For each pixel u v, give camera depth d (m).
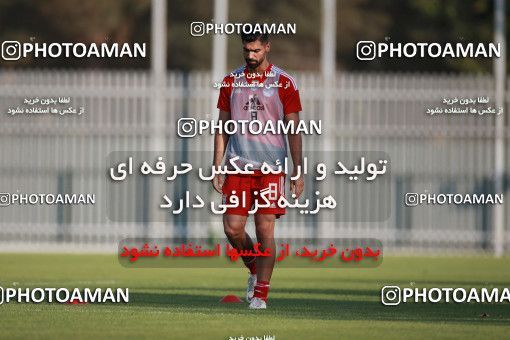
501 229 78.88
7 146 79.12
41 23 125.44
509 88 78.44
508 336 29.38
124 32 126.62
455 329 30.97
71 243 80.88
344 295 44.12
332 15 78.38
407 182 80.50
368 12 129.50
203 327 30.83
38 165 79.62
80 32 125.62
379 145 79.38
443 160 80.19
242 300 40.41
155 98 77.94
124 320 32.56
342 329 30.61
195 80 77.88
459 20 120.81
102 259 69.75
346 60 130.25
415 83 78.38
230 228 37.41
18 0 125.56
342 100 78.06
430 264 68.31
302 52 130.12
